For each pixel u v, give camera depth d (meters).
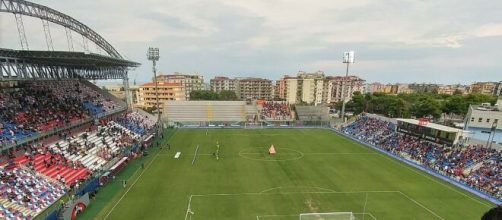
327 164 49.25
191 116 90.25
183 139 66.50
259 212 31.48
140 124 70.88
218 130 78.38
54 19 51.59
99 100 68.38
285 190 37.56
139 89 145.12
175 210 31.66
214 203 33.50
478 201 35.34
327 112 100.56
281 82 176.75
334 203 34.09
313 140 68.06
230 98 142.12
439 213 32.22
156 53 69.69
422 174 44.75
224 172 44.19
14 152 36.53
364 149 60.12
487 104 75.56
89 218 29.56
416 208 33.28
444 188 39.22
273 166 47.56
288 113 99.12
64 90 62.53
